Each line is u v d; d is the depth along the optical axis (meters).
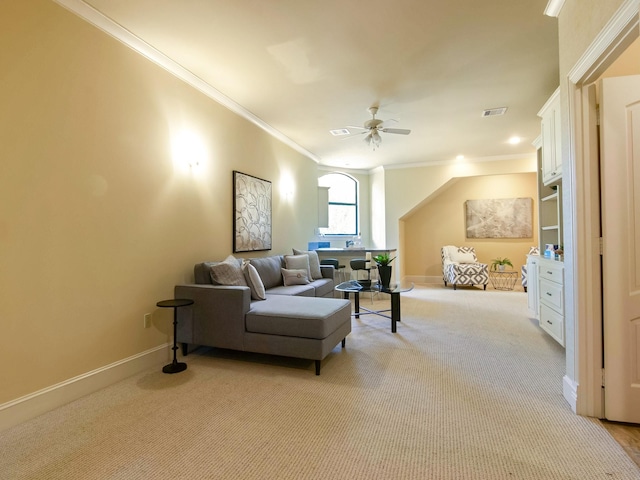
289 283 4.35
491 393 2.27
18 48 1.95
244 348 2.79
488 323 4.13
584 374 1.97
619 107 1.88
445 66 3.09
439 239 7.93
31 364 2.00
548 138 3.48
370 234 7.79
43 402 2.04
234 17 2.38
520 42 2.71
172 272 3.06
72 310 2.22
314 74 3.23
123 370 2.55
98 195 2.39
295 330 2.64
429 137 5.31
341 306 3.01
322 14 2.35
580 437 1.75
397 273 7.24
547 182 3.58
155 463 1.57
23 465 1.57
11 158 1.91
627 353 1.87
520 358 2.93
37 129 2.03
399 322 4.21
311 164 6.37
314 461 1.58
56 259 2.13
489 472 1.49
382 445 1.70
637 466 1.52
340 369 2.71
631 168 1.87
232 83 3.42
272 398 2.22
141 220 2.75
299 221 5.84
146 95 2.79
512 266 7.35
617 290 1.89
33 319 2.01
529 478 1.45
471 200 7.70
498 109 4.13
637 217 1.87
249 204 4.26
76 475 1.50
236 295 2.80
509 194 7.49
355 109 4.11
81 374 2.27
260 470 1.52
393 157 6.66
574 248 2.00
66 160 2.19
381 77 3.29
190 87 3.28
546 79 3.36
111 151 2.49
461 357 2.96
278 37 2.62
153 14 2.34
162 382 2.49
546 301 3.43
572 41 2.01
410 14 2.36
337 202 7.63
